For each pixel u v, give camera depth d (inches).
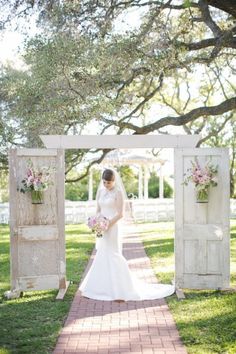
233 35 413.1
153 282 355.3
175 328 240.5
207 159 315.9
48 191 316.8
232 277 362.0
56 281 317.7
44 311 272.2
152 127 475.5
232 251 493.0
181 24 438.9
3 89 479.8
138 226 829.8
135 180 1355.8
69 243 593.0
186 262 319.6
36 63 413.4
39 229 314.3
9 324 246.7
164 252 503.8
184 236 319.3
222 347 208.2
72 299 302.2
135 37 391.2
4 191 1176.2
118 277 303.1
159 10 384.8
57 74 399.9
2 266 438.0
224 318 249.0
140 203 943.7
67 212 909.2
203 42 416.5
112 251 307.4
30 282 313.0
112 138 321.7
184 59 431.8
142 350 209.5
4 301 298.0
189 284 319.0
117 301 297.6
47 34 402.6
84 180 1291.8
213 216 317.7
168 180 1406.3
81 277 376.8
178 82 898.1
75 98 407.5
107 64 397.1
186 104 901.8
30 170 309.4
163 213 946.7
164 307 281.9
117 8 388.8
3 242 614.2
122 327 243.4
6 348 211.5
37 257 315.3
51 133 422.0
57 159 316.8
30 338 225.1
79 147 321.1
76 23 375.9
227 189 315.3
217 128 943.7
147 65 404.8
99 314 267.7
